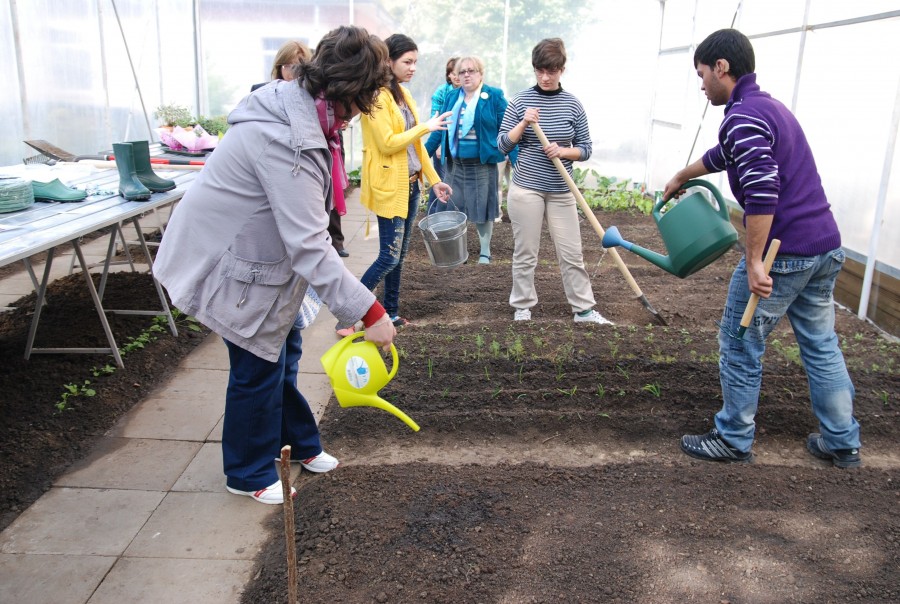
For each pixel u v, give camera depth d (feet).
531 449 11.68
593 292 19.62
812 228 10.15
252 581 8.49
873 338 16.25
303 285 9.19
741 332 10.52
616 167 37.42
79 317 16.26
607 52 35.99
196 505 9.95
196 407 12.82
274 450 10.08
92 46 26.48
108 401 12.71
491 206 22.39
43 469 10.67
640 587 8.37
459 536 9.16
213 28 36.01
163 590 8.34
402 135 14.51
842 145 18.81
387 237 15.31
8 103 22.57
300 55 15.17
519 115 16.01
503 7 35.55
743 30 25.71
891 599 8.22
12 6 22.39
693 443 11.51
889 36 16.74
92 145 26.71
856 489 10.31
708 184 11.63
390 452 11.53
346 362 9.21
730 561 8.80
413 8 35.88
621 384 13.35
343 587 8.30
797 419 12.27
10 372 13.33
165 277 8.96
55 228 11.12
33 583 8.38
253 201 8.60
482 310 18.03
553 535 9.21
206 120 27.12
